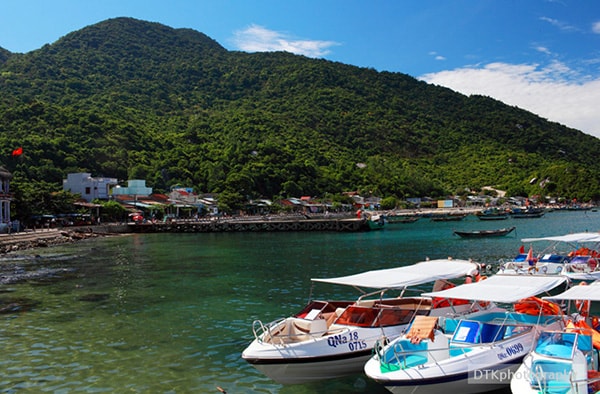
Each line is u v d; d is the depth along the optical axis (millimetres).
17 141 128250
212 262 50469
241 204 145625
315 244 71750
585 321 18625
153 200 129875
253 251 62094
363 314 18891
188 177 160500
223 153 185125
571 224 114250
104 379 17547
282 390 16656
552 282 19984
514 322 18344
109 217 108188
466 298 17281
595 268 32188
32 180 116625
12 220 85000
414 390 14859
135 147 167000
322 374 17375
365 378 17750
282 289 34406
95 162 143375
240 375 17969
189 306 29141
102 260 52469
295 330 18672
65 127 154250
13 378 17656
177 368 18656
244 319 26016
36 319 26125
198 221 111750
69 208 99938
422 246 66188
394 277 21406
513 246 64438
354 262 49344
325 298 31062
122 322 25453
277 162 182375
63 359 19656
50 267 46688
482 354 15719
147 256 56438
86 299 31312
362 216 122250
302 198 164750
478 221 134250
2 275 41406
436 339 16375
